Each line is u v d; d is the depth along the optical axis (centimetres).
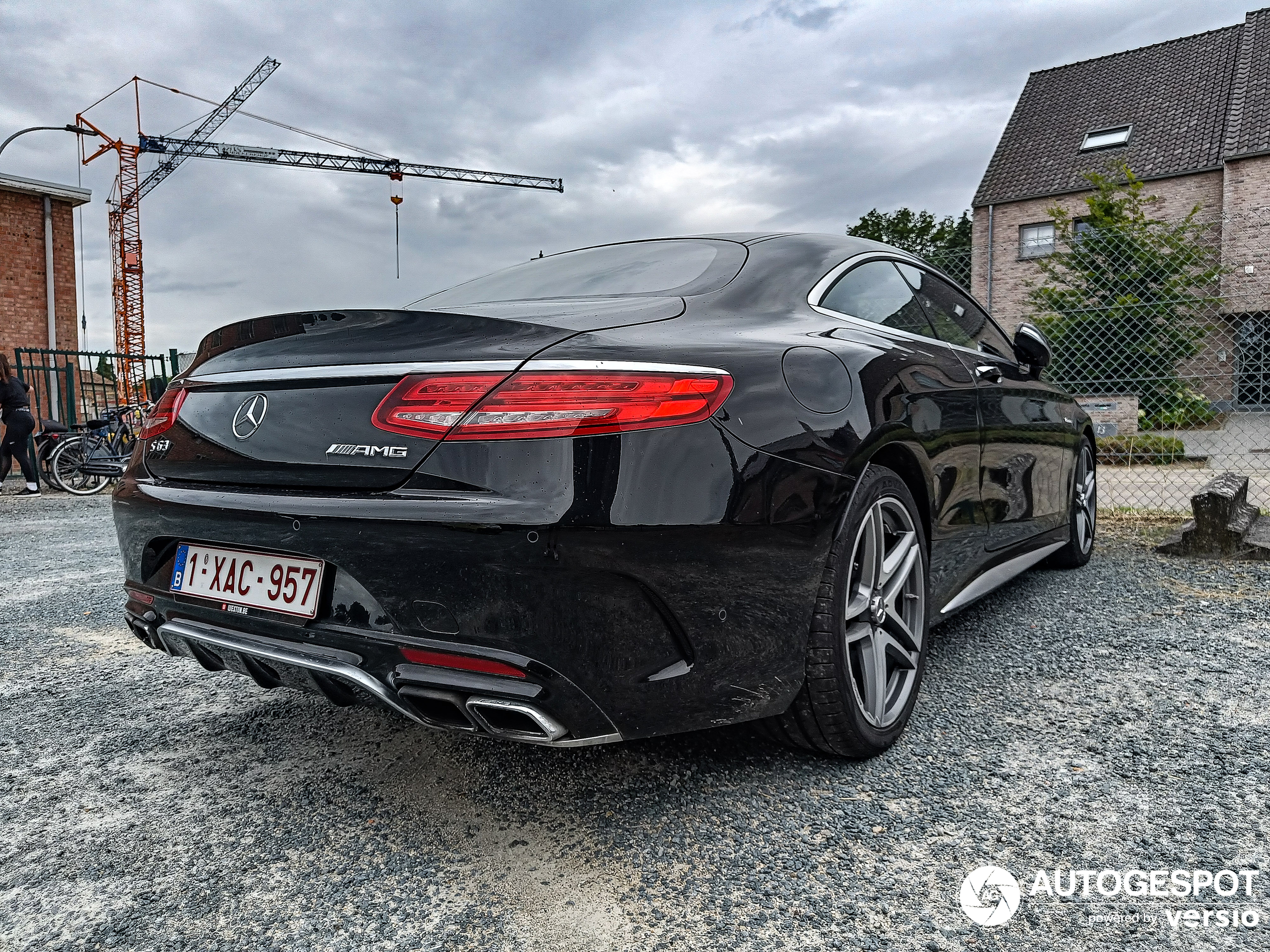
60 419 1091
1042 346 320
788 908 147
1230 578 385
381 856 168
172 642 197
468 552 147
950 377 243
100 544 575
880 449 196
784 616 171
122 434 1013
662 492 151
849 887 153
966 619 323
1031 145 2231
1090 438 417
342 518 156
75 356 1082
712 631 160
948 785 189
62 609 382
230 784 201
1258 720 221
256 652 173
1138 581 383
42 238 1548
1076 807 178
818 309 219
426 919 147
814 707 185
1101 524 572
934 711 232
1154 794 183
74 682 280
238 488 175
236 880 161
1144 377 831
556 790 193
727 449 160
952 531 242
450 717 160
